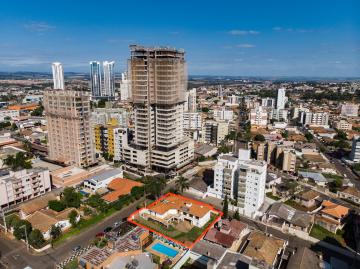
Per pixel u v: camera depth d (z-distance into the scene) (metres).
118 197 152.50
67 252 111.81
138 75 179.12
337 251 116.38
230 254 105.31
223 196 158.25
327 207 142.00
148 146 191.50
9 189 143.00
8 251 112.06
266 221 135.75
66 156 195.62
